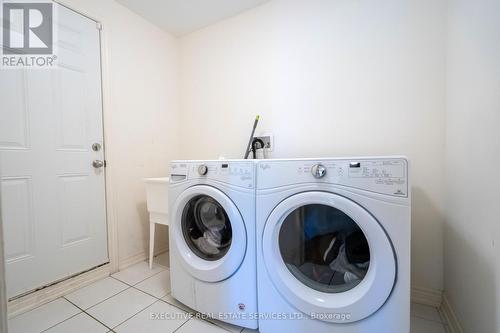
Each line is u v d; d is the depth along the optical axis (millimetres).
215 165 1069
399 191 751
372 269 784
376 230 764
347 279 888
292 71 1595
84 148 1454
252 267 991
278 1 1642
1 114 1132
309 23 1530
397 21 1277
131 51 1741
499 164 682
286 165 913
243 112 1807
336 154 1454
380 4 1318
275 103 1664
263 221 953
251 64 1760
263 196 950
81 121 1439
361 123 1381
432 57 1202
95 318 1125
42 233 1263
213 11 1774
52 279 1296
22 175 1195
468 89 902
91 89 1491
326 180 840
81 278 1421
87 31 1471
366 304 787
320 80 1499
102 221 1544
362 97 1377
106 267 1553
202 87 2008
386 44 1308
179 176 1183
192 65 2057
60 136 1343
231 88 1857
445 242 1165
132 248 1726
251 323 1000
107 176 1574
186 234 1217
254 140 1679
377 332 787
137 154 1777
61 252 1339
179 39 2123
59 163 1337
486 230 755
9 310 1137
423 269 1238
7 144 1148
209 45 1957
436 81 1195
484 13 775
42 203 1265
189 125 2084
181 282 1186
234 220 999
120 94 1664
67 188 1372
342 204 806
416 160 1243
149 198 1597
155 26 1932
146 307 1210
